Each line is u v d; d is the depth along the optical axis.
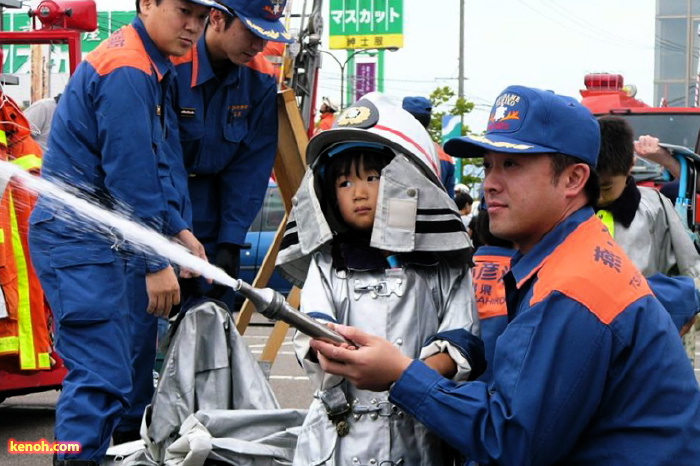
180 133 5.94
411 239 3.87
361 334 3.39
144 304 5.50
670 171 6.36
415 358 3.86
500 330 4.36
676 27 51.03
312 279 3.96
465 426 3.19
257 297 3.29
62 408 4.99
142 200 5.11
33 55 9.73
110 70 5.18
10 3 9.48
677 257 5.05
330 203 4.03
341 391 3.79
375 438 3.79
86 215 4.58
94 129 5.23
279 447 4.84
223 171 6.27
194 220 6.22
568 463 3.22
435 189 3.92
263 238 14.98
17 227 6.89
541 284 3.23
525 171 3.36
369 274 3.94
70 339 5.06
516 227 3.39
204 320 5.20
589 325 3.11
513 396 3.11
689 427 3.14
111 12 30.88
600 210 4.93
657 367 3.14
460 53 40.53
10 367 7.16
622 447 3.15
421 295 3.93
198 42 5.95
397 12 44.56
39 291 7.03
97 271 5.07
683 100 49.97
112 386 5.01
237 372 5.22
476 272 4.63
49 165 5.22
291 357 11.86
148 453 5.08
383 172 3.89
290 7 7.71
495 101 3.51
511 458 3.11
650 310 3.19
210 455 4.68
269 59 7.65
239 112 6.15
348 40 45.03
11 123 6.55
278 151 6.58
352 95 43.97
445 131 22.02
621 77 18.20
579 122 3.36
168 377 5.10
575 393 3.10
